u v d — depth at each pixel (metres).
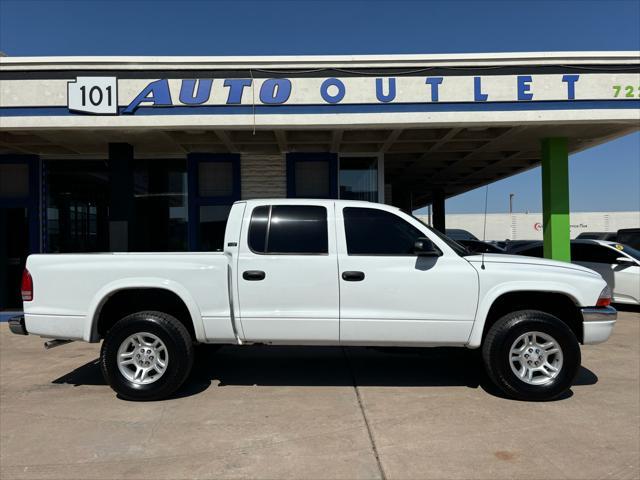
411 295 5.03
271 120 8.52
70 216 11.30
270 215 5.27
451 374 6.00
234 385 5.58
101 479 3.47
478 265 5.07
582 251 11.45
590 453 3.83
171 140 9.88
